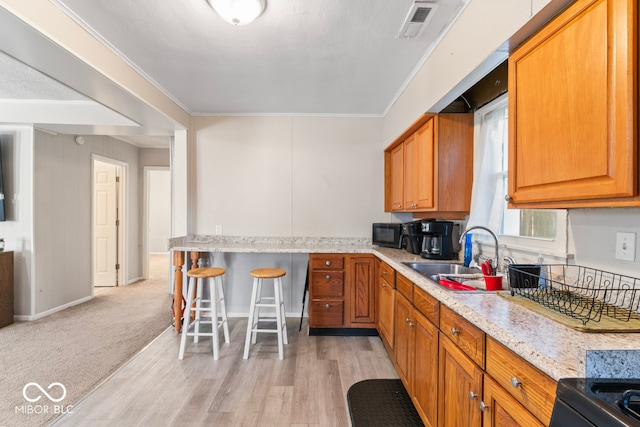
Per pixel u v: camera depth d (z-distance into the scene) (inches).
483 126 86.4
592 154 36.9
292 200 143.4
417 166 104.7
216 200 143.2
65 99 126.7
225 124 142.9
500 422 39.5
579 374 28.2
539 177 45.7
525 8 46.3
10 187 136.9
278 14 70.8
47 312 144.1
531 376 33.9
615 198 35.5
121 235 200.7
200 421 71.9
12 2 57.2
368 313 121.6
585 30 37.6
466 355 48.9
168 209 343.3
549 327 39.1
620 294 45.4
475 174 88.0
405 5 67.6
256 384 87.2
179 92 118.0
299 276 143.3
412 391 74.0
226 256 142.5
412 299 75.9
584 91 37.9
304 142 143.3
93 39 78.7
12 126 136.1
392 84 110.0
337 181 143.8
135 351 106.6
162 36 80.0
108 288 193.5
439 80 79.7
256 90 116.2
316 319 121.6
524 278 54.7
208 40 82.0
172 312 142.3
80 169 164.9
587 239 52.4
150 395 81.6
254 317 116.1
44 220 143.3
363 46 84.4
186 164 139.6
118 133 145.8
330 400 80.4
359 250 121.1
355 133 143.7
